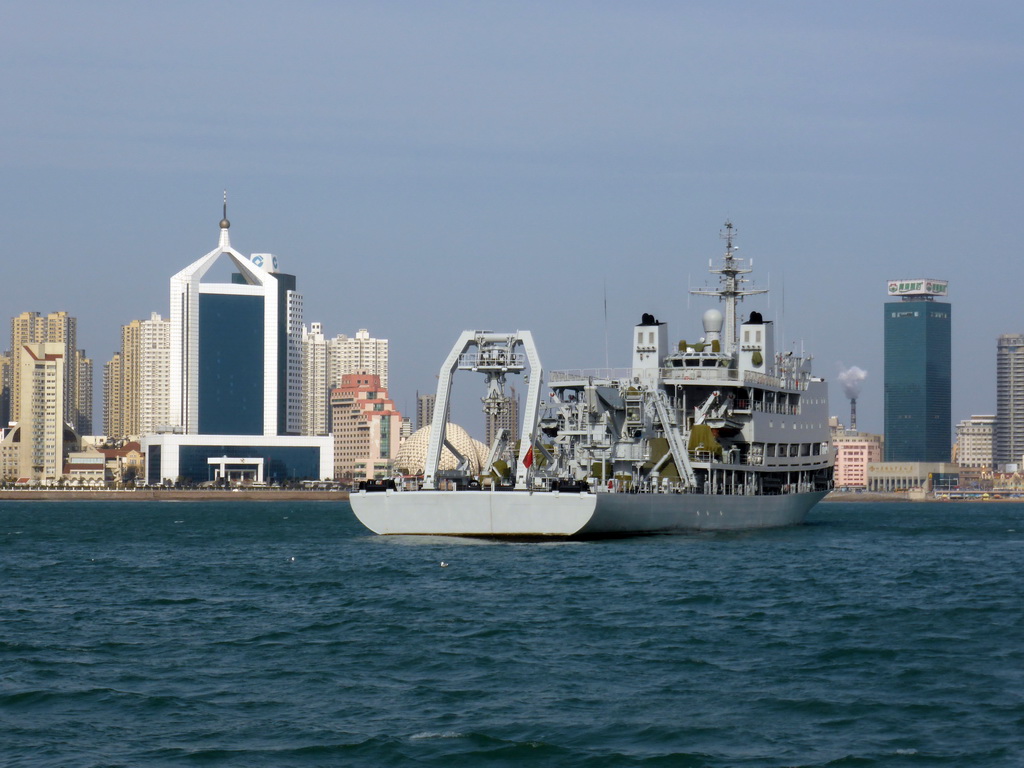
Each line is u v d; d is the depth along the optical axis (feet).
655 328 526.16
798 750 165.27
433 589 317.42
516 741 169.48
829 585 329.93
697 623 262.67
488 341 456.04
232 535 588.09
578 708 186.91
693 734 172.86
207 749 165.78
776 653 228.43
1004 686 200.13
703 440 495.82
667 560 383.86
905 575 358.64
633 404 481.87
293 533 604.49
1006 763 158.71
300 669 215.31
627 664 218.38
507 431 477.36
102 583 346.95
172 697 194.18
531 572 350.84
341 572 362.53
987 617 271.69
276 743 169.07
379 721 180.04
